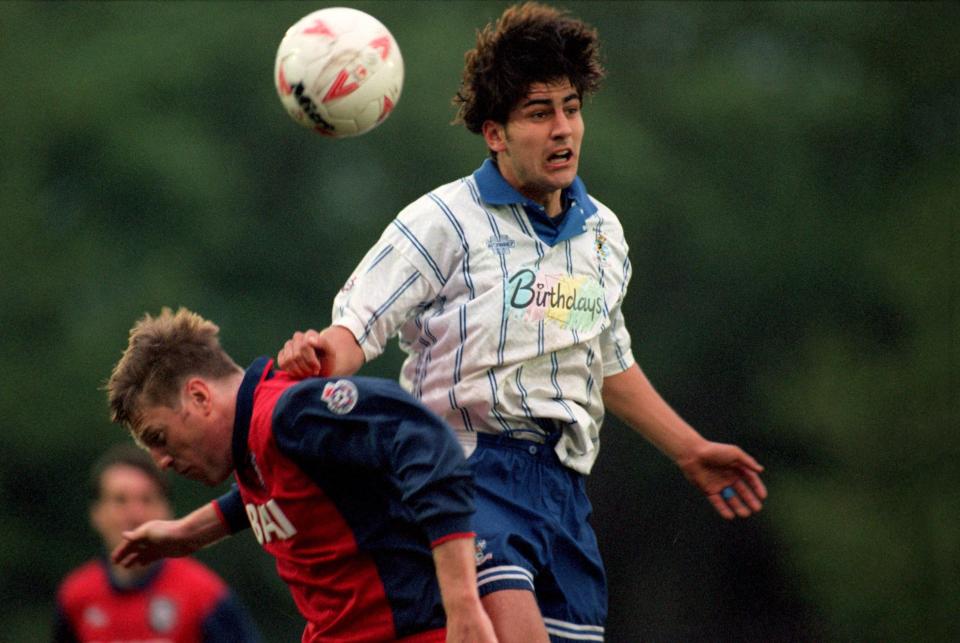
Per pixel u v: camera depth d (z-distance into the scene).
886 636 79.31
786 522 83.44
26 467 86.81
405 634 14.30
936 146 103.44
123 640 22.66
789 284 98.69
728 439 98.44
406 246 16.28
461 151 95.88
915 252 89.50
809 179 101.56
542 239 16.58
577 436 16.62
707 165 101.00
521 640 15.48
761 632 96.31
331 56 16.06
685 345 98.50
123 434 86.81
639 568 97.31
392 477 13.56
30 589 86.50
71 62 97.94
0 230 90.94
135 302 90.50
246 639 22.94
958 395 82.75
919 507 80.44
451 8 103.75
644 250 98.12
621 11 106.81
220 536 16.84
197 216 95.56
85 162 96.06
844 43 106.31
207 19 100.56
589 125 95.69
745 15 107.12
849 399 83.81
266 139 100.56
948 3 104.94
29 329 90.06
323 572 14.48
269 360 14.50
